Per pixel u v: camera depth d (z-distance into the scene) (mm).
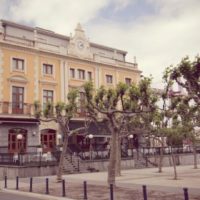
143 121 27406
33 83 34469
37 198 16125
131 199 14375
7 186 20734
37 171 27141
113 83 41281
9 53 33094
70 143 35062
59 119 22812
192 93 14484
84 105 20594
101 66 40438
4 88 32406
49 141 34656
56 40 38438
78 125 34469
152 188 17922
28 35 36594
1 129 31156
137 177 24328
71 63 37812
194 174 26469
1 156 28750
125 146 38562
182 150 40344
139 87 18594
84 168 30125
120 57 45031
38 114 23984
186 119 23031
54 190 18016
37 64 35031
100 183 20781
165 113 25594
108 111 18094
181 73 14156
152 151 37531
